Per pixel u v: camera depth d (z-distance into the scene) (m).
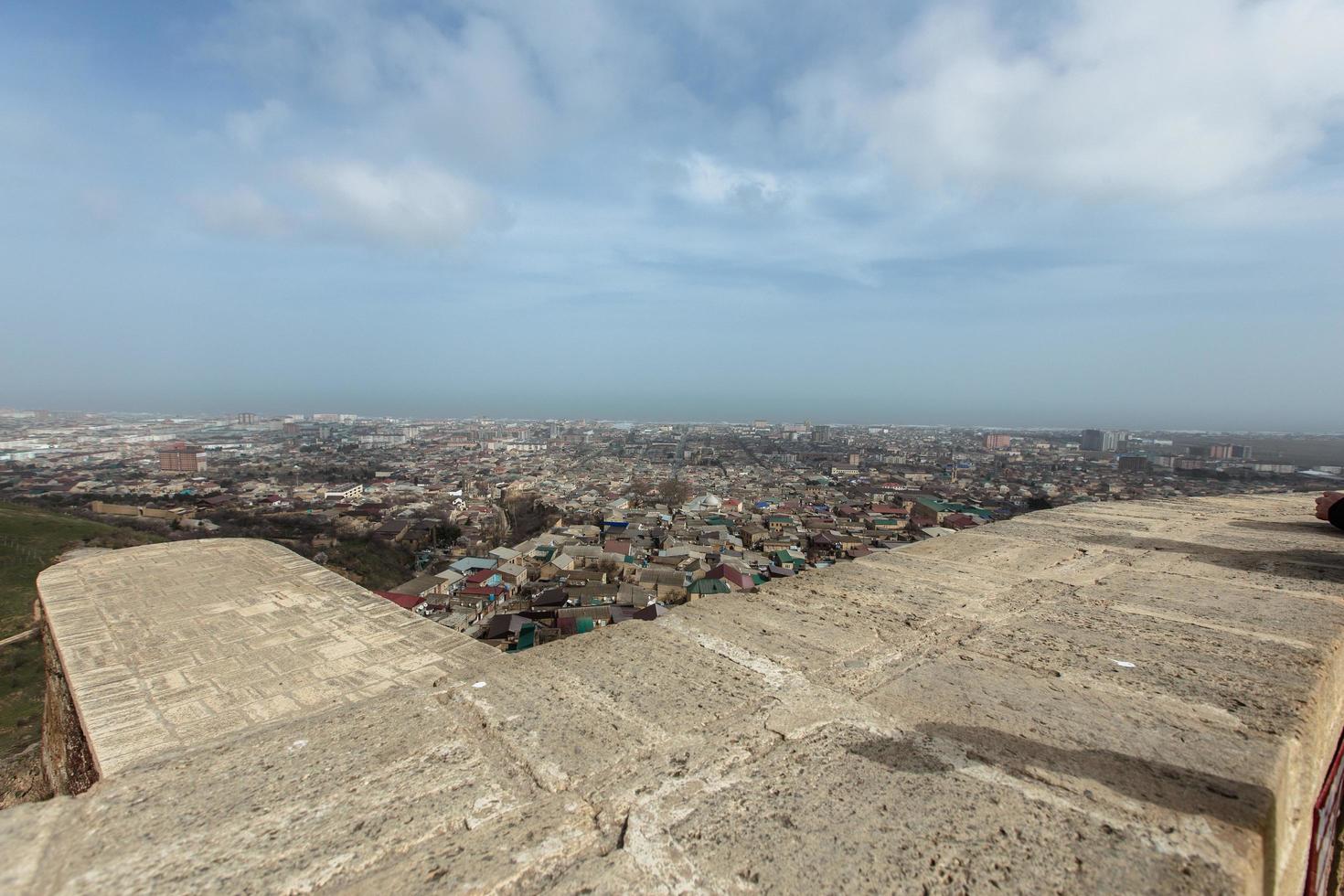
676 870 1.58
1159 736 2.20
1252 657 2.91
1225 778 1.93
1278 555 4.87
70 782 3.49
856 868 1.57
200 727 3.07
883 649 3.04
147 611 4.50
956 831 1.71
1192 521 6.26
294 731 2.36
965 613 3.54
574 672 2.80
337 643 4.00
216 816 1.82
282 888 1.53
